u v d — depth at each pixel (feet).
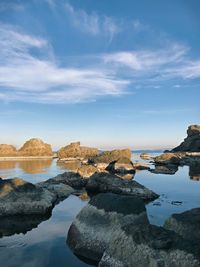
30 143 431.02
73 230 55.06
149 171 194.70
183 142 402.52
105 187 110.83
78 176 131.34
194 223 45.78
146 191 104.47
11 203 77.51
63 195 103.09
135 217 52.13
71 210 81.97
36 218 73.51
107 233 49.93
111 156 246.47
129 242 40.29
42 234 61.00
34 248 53.21
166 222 49.42
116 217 51.52
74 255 50.01
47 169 210.18
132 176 166.50
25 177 156.35
